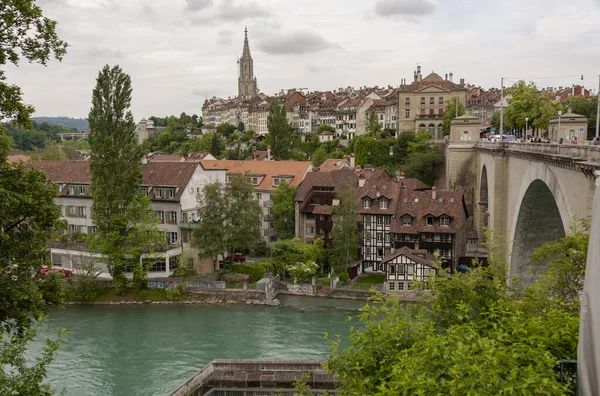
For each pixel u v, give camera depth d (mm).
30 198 21875
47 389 17922
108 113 61031
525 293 23406
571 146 32094
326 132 150625
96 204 61750
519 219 46531
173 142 185500
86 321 53781
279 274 68188
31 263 23828
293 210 77938
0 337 17656
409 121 125375
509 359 13383
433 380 12852
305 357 43781
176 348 45938
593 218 13055
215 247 64312
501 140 55750
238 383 35906
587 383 12641
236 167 92688
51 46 23781
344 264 66438
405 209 69125
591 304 12648
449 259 66125
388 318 19766
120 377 40000
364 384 16672
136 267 62000
